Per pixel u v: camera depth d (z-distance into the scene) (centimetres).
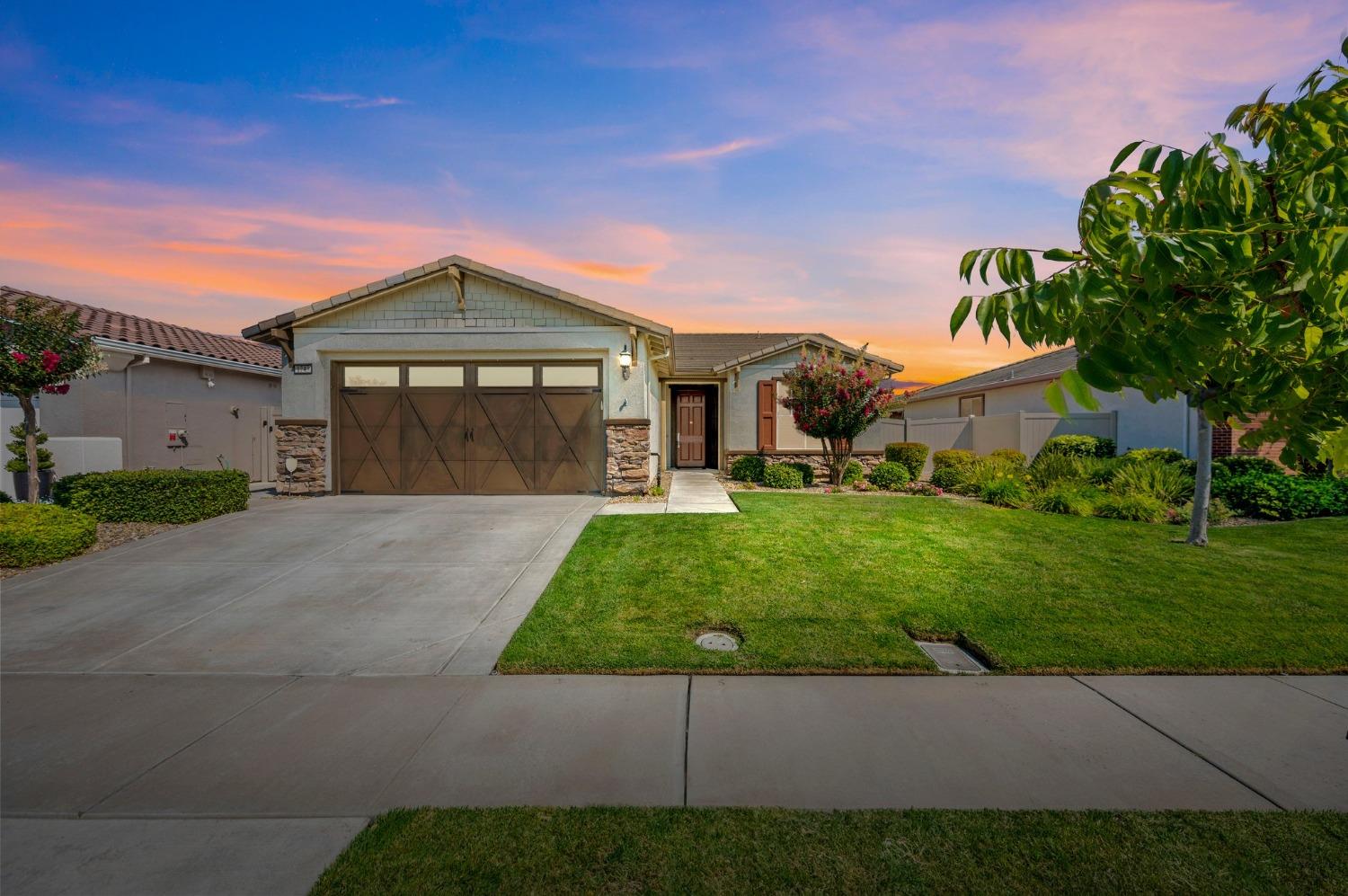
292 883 231
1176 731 342
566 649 454
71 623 518
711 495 1182
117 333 1255
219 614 539
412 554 719
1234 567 659
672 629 492
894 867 236
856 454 1516
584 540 764
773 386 1568
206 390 1436
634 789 289
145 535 815
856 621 506
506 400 1162
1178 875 231
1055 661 432
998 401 2119
